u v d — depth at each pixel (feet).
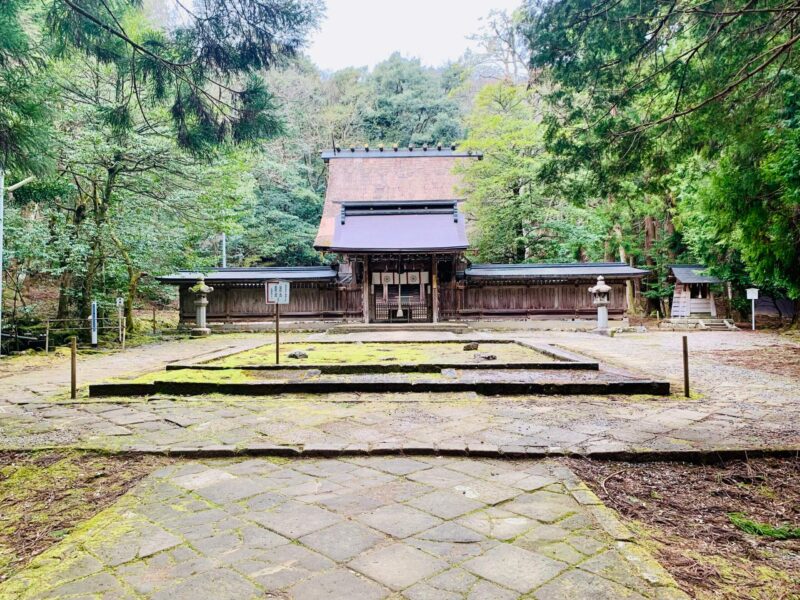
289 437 13.15
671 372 24.72
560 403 17.20
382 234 56.39
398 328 53.06
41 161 15.79
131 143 39.32
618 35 14.78
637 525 8.39
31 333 38.91
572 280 57.98
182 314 58.23
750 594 6.37
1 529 8.47
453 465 11.13
